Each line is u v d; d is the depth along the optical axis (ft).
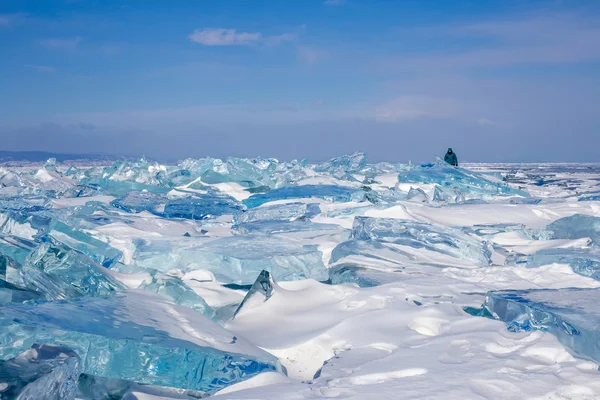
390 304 14.71
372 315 13.66
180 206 34.35
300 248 20.48
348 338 12.53
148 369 9.71
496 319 13.20
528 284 17.35
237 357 10.28
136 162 60.08
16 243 15.94
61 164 100.99
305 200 36.55
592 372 9.76
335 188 39.55
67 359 8.41
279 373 10.58
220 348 10.61
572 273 18.60
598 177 101.19
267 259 18.52
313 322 13.83
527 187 61.82
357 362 11.04
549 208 35.81
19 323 9.29
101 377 9.63
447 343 11.51
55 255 14.71
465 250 22.30
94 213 29.25
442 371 9.94
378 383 9.59
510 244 26.78
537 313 11.85
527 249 25.46
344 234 25.67
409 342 11.91
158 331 10.59
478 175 51.49
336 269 20.03
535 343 11.03
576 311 11.68
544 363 10.29
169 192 43.91
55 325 9.59
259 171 51.03
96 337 9.49
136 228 24.66
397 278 18.12
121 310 11.44
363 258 20.79
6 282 12.30
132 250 20.98
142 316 11.32
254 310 14.89
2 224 20.45
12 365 8.06
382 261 20.63
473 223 31.07
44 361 8.28
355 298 15.20
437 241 22.85
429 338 12.02
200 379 9.94
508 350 10.92
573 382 9.30
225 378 10.07
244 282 18.37
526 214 33.60
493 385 9.20
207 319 12.42
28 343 9.23
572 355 10.51
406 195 41.57
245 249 19.90
